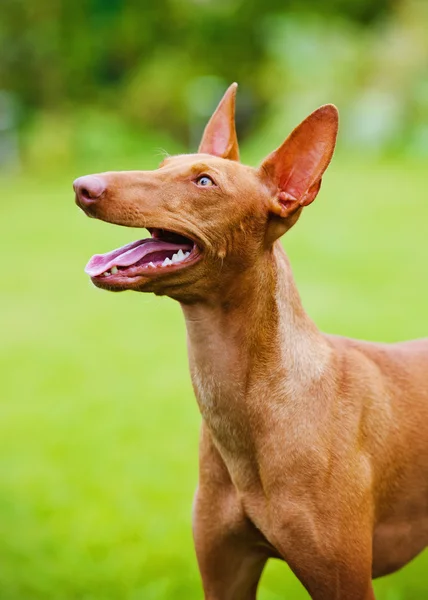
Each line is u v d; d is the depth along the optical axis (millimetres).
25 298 12945
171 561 5832
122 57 31219
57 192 21672
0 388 9102
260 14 30516
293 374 3766
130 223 3527
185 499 6617
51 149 25203
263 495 3803
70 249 15938
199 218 3619
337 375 3879
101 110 28969
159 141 27812
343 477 3723
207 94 29016
